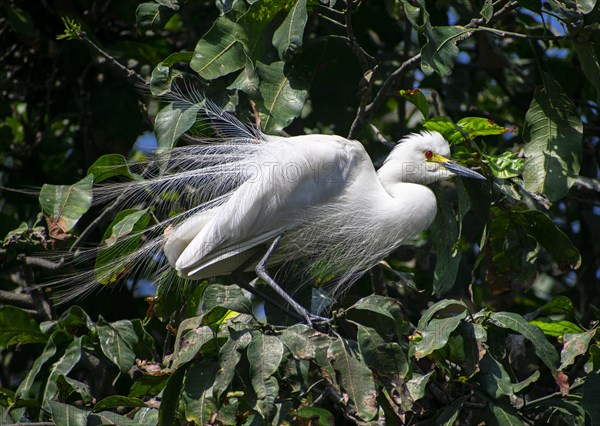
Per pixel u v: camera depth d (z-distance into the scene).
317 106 9.95
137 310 9.60
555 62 10.80
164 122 7.21
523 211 7.53
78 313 6.98
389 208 7.76
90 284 7.39
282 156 7.45
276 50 7.62
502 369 5.88
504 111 11.95
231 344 5.85
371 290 9.67
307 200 7.52
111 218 9.48
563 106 7.34
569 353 6.19
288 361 5.97
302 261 8.13
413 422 6.64
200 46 7.38
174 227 7.46
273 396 5.53
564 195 7.22
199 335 6.00
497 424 5.70
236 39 7.43
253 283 8.22
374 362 5.77
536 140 7.35
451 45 7.11
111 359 6.54
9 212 10.73
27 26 9.34
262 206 7.35
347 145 7.73
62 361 6.57
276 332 6.07
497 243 7.86
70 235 7.15
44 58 10.40
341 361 5.79
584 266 9.98
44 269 8.70
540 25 10.79
